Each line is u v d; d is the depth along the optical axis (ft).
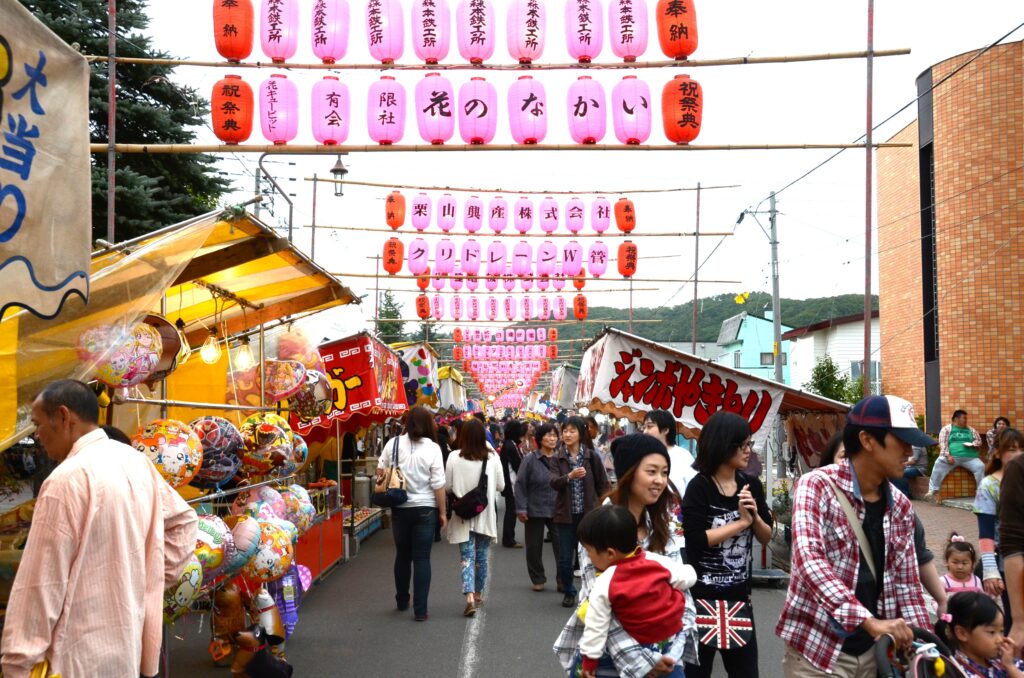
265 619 19.44
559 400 118.52
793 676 11.65
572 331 189.16
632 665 11.03
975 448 50.62
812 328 106.93
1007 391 55.16
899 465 11.16
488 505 27.66
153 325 17.79
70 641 10.15
